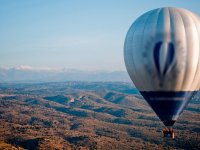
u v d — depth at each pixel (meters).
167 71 52.72
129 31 56.59
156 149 168.12
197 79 54.31
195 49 52.53
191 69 52.88
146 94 56.50
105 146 173.88
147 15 54.53
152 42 52.72
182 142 177.88
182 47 52.09
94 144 175.88
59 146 159.12
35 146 154.25
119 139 198.00
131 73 57.66
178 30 52.12
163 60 52.44
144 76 54.66
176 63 52.41
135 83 58.41
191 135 193.00
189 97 55.31
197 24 53.28
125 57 57.84
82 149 162.50
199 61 53.16
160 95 54.59
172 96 54.19
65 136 197.25
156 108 55.94
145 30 53.31
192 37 52.34
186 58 52.34
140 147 173.25
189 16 53.44
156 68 53.00
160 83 53.66
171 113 55.31
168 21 52.69
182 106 55.25
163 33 52.22
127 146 175.62
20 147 153.50
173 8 54.28
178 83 53.38
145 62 53.62
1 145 140.00
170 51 52.19
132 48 55.03
